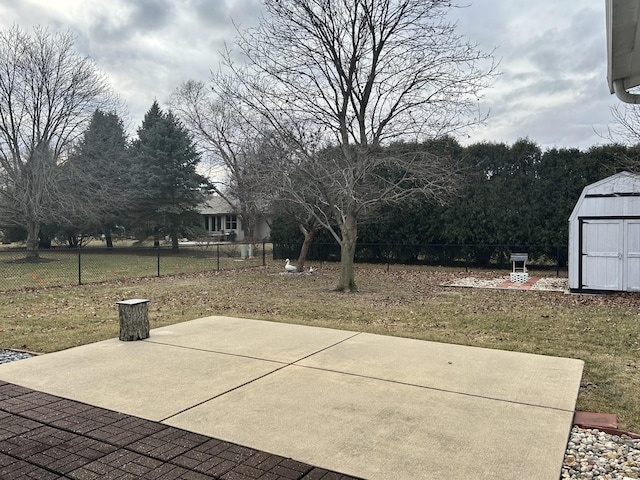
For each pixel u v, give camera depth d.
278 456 3.05
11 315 8.78
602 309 9.50
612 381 4.90
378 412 3.82
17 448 3.14
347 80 11.64
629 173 11.54
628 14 3.30
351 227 12.34
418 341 6.31
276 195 12.57
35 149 21.69
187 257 25.08
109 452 3.09
